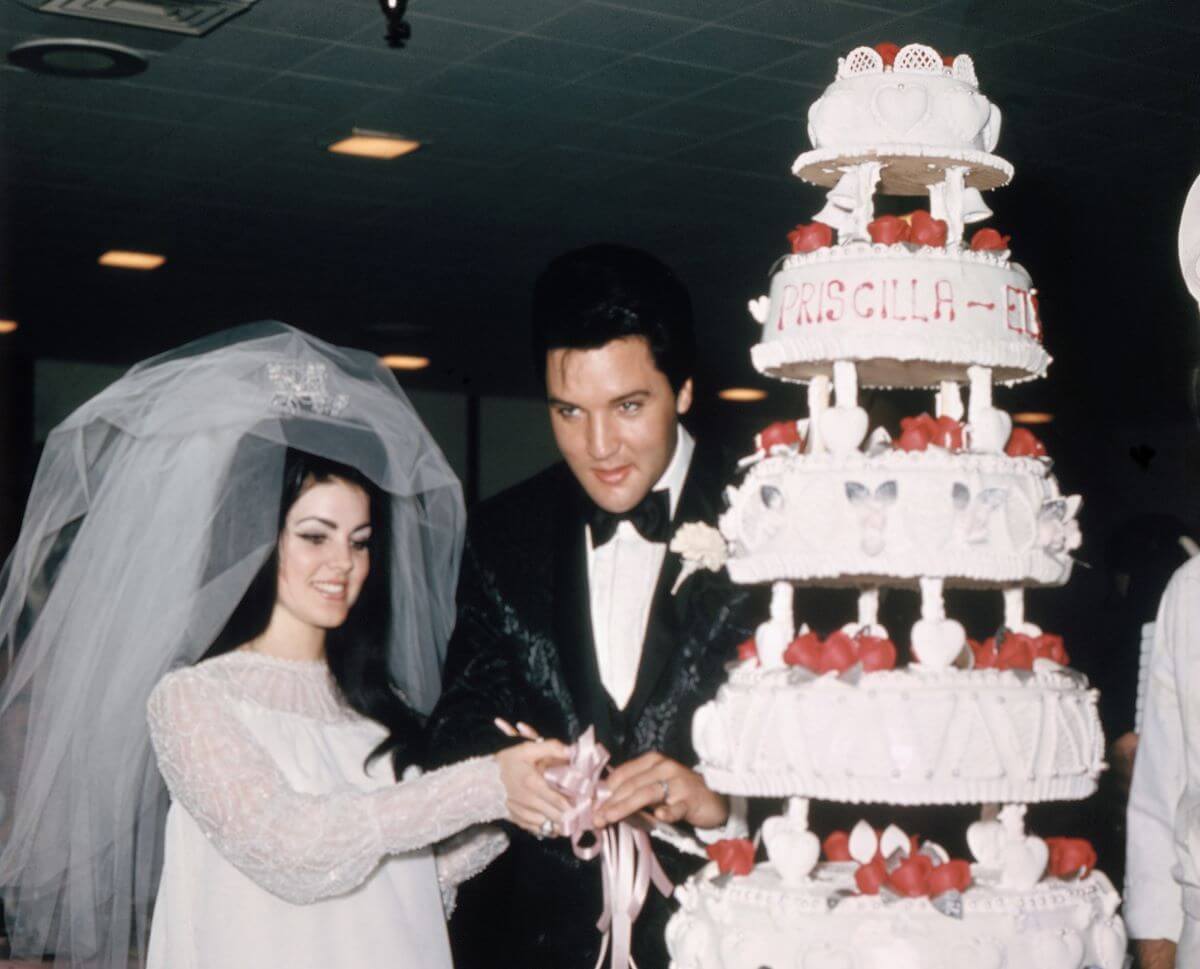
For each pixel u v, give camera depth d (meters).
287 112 7.49
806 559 2.31
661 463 2.85
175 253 10.38
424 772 2.89
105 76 6.94
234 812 2.55
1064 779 2.29
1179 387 13.85
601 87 7.12
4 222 9.51
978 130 2.51
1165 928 2.74
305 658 2.82
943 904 2.23
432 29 6.41
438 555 3.14
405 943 2.70
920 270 2.37
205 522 2.76
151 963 2.72
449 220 9.59
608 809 2.55
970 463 2.31
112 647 2.86
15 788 2.99
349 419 2.81
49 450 2.98
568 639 2.90
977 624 3.71
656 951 2.80
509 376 15.52
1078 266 10.45
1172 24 6.43
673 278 2.81
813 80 7.02
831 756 2.24
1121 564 5.43
